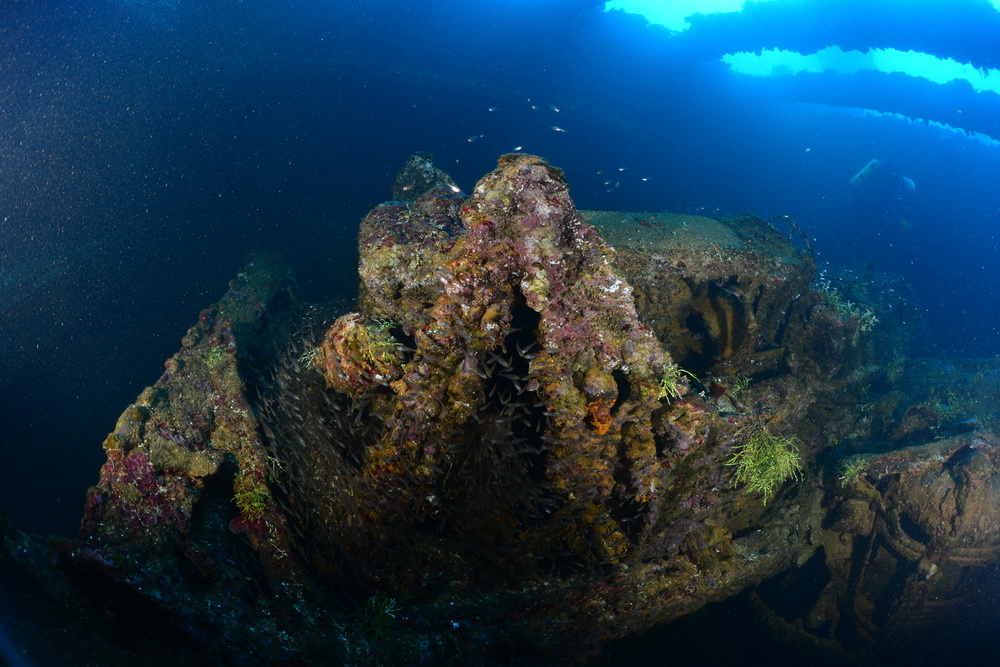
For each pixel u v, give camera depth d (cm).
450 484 505
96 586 458
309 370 570
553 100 1844
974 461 696
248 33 1784
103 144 1326
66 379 922
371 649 488
